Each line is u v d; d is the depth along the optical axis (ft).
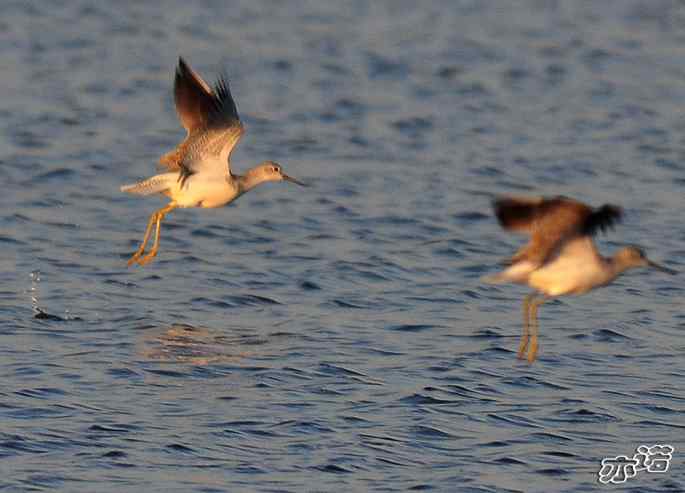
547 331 55.57
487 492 39.52
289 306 58.90
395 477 40.42
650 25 140.36
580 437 44.06
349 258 67.41
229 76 114.83
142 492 38.83
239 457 41.55
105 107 102.63
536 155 91.45
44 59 117.91
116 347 51.83
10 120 96.68
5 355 50.29
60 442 42.09
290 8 144.46
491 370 50.31
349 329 55.47
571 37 133.90
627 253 41.75
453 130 98.58
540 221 39.75
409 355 52.01
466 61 122.93
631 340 54.65
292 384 48.03
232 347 52.37
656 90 113.19
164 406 45.52
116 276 62.75
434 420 44.96
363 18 141.08
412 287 62.49
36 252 66.54
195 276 63.26
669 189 83.25
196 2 145.28
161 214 56.24
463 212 77.25
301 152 91.66
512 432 44.24
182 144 53.62
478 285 62.90
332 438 43.19
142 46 125.08
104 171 84.89
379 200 79.61
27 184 80.79
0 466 40.11
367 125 99.81
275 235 71.61
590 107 106.73
